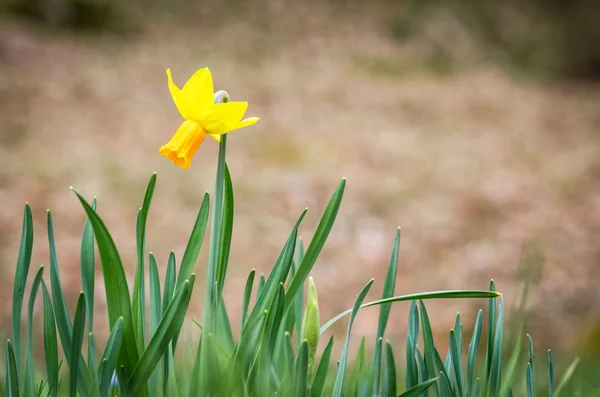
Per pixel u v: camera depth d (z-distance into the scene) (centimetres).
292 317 135
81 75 1326
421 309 127
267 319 112
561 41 2086
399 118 1333
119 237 720
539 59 2028
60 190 826
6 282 595
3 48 1356
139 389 108
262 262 699
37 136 1025
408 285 677
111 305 108
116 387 123
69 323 119
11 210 761
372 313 604
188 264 123
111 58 1487
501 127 1352
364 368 165
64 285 593
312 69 1645
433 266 721
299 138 1128
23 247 120
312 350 124
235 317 563
